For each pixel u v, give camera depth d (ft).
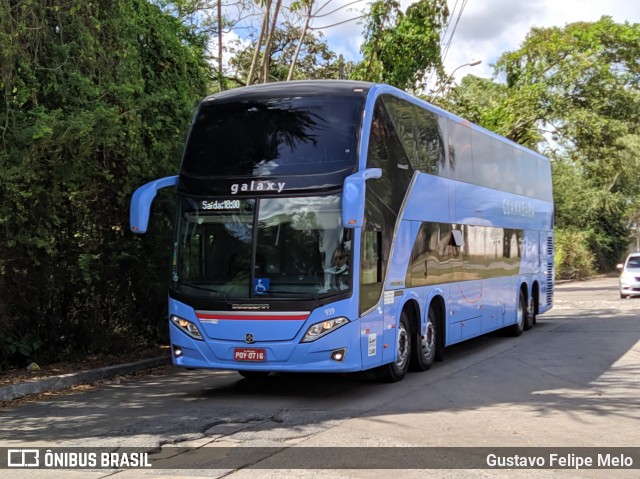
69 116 33.14
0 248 34.60
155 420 26.86
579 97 120.88
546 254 67.87
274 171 31.42
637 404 29.30
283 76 77.71
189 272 31.86
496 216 51.96
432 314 40.09
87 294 42.75
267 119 32.48
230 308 30.58
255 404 30.07
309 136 31.73
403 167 35.99
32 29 32.91
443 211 41.32
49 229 36.50
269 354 30.17
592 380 35.35
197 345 31.19
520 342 52.95
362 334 30.83
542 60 120.47
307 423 26.09
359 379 36.68
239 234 31.19
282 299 30.07
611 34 124.47
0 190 32.78
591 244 200.34
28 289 37.70
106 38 38.17
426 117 39.78
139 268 44.86
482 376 37.06
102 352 43.55
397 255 34.71
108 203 42.65
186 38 52.42
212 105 33.83
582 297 106.93
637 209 226.58
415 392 32.60
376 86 33.88
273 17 58.03
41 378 34.40
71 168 34.81
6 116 31.58
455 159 43.93
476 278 47.01
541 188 66.59
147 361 41.16
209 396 32.35
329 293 29.94
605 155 122.21
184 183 32.86
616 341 51.65
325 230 30.40
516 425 25.57
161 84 46.32
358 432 24.52
